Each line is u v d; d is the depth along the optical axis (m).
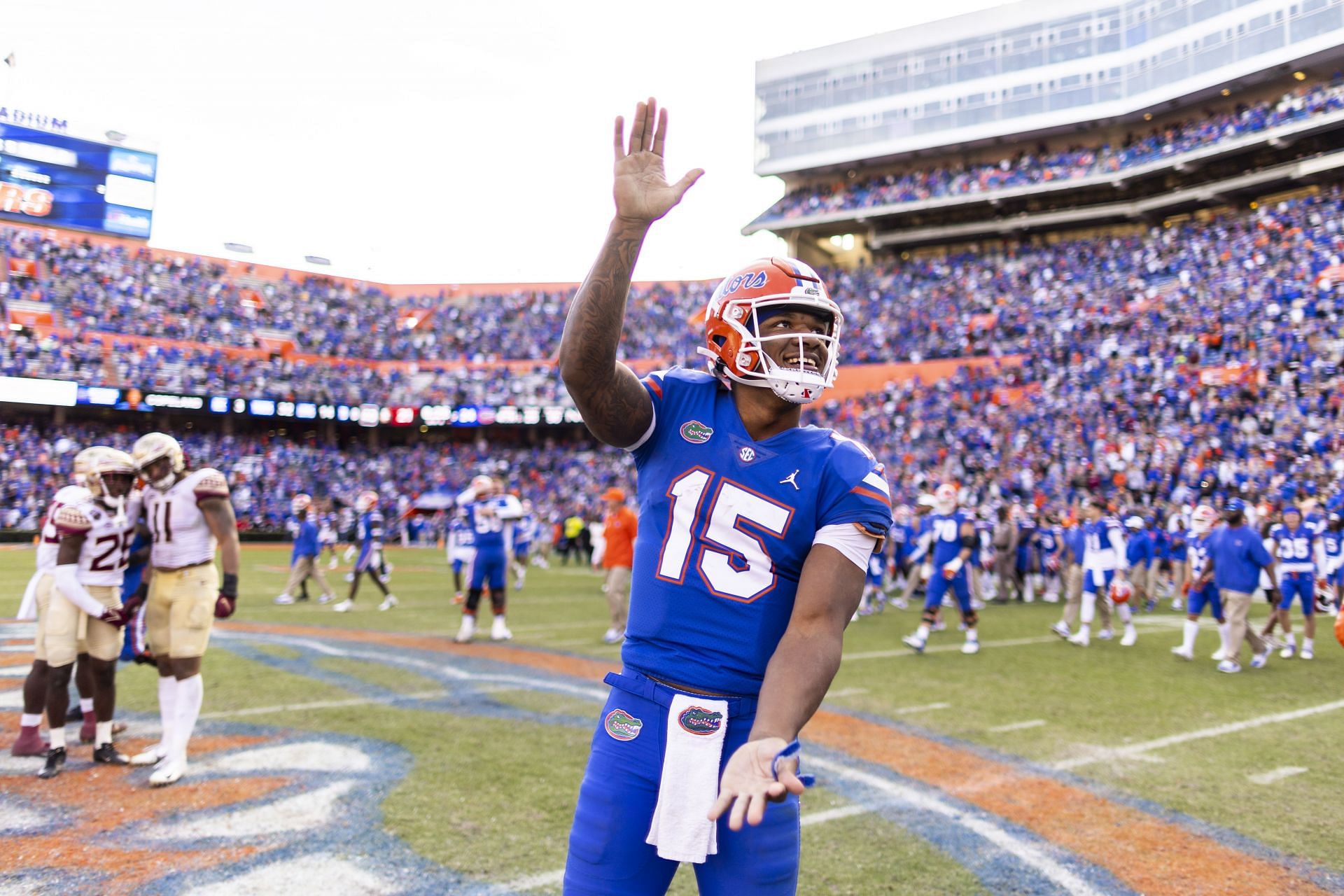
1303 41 30.77
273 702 7.11
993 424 28.34
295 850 4.08
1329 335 24.03
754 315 1.93
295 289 43.28
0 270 35.56
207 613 5.23
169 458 5.10
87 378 34.16
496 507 10.77
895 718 7.07
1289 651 11.10
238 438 38.22
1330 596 11.04
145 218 39.75
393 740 6.03
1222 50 33.16
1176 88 34.75
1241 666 10.13
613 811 1.84
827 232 45.94
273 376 38.47
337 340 42.25
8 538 28.00
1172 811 4.97
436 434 43.00
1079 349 29.73
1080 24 37.97
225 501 5.26
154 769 5.30
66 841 4.14
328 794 4.87
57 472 32.44
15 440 32.91
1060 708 7.61
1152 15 35.81
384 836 4.29
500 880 3.81
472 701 7.35
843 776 5.54
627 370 1.94
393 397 40.84
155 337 37.25
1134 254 33.31
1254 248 29.19
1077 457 25.14
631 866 1.84
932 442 28.89
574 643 10.70
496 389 41.00
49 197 37.81
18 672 8.12
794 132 45.38
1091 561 11.62
